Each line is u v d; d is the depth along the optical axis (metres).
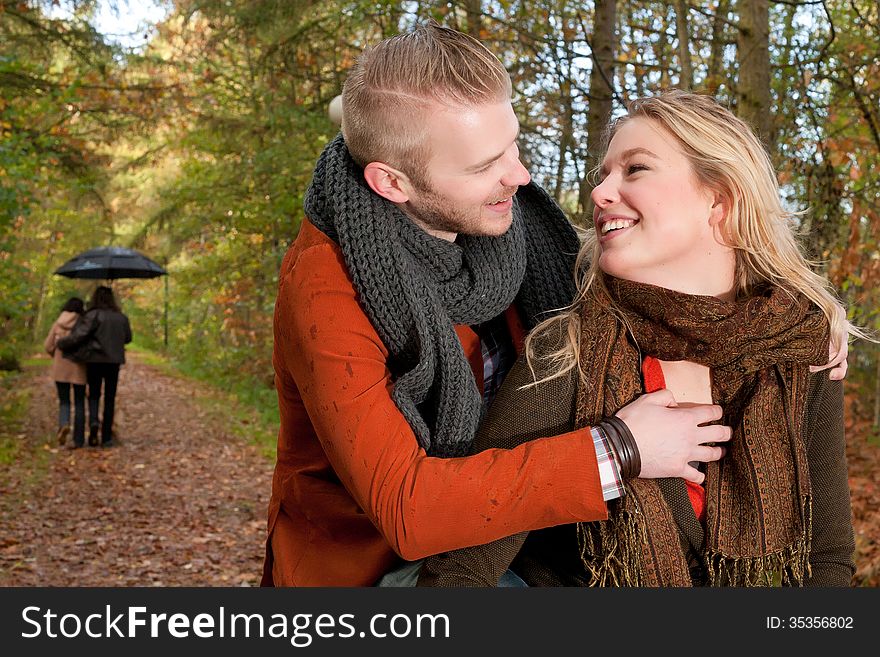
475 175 1.39
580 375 1.38
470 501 1.25
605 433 1.28
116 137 13.20
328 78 10.75
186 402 14.05
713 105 1.42
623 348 1.40
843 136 5.50
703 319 1.34
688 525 1.37
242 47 12.26
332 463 1.37
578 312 1.48
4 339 15.74
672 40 7.13
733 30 6.80
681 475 1.31
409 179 1.41
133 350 29.92
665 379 1.43
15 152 8.58
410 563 1.50
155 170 19.59
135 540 5.79
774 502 1.35
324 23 10.09
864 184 5.73
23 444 8.98
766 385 1.39
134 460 8.59
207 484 7.70
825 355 1.41
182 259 19.28
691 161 1.37
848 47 5.78
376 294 1.41
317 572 1.56
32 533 5.80
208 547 5.71
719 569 1.38
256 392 13.95
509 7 6.61
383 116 1.38
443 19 6.70
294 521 1.65
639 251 1.38
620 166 1.41
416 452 1.32
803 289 1.43
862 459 7.16
